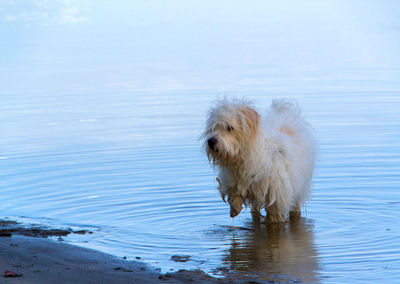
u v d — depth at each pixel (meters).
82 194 9.53
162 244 7.43
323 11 38.53
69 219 8.45
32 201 9.26
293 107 9.38
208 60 22.73
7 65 23.14
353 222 8.18
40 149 12.47
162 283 5.96
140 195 9.42
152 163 11.20
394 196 9.18
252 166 8.11
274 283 6.07
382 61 21.45
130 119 14.82
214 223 8.34
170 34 30.09
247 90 17.36
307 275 6.33
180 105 16.03
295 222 8.29
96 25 34.41
